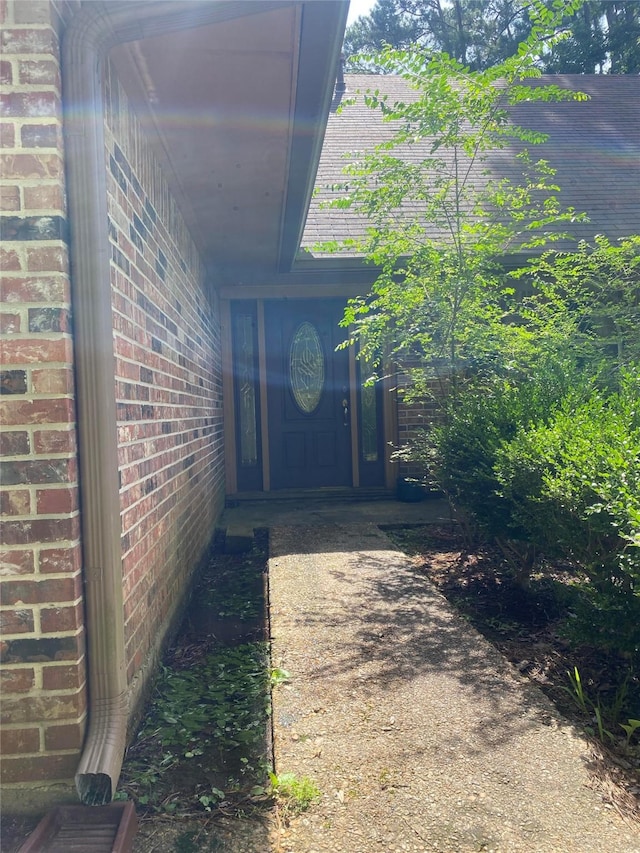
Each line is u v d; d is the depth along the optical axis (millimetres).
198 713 2477
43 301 1820
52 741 1821
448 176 5160
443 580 4207
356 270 6648
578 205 7676
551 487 2744
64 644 1826
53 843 1669
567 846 1635
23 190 1821
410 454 5113
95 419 1900
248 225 4746
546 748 2082
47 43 1827
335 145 8602
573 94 4352
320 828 1711
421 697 2428
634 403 3076
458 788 1869
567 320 5578
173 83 2701
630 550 2391
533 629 3369
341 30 2434
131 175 2656
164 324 3348
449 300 4785
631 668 2600
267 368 7395
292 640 3002
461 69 4238
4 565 1813
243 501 7125
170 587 3322
